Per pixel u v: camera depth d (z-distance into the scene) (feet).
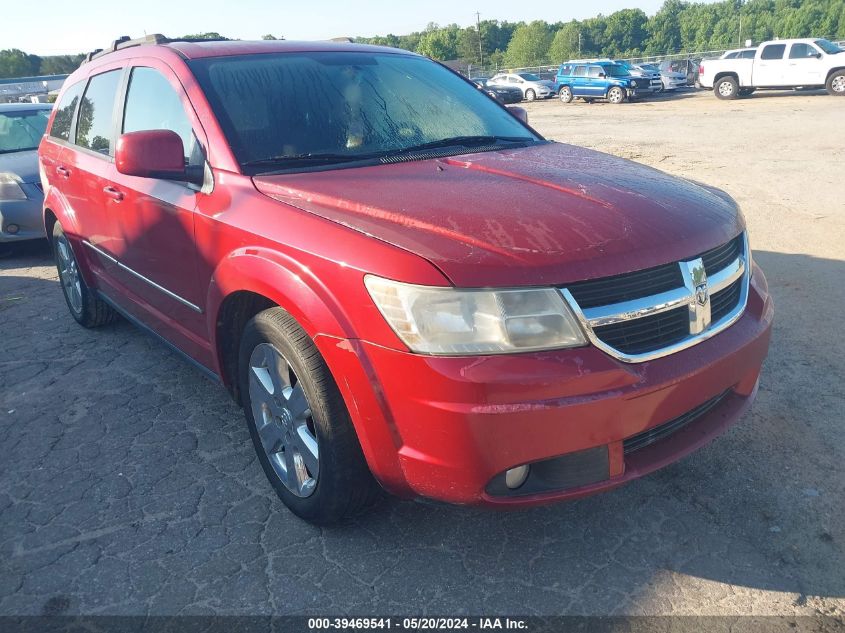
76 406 12.67
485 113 12.17
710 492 9.53
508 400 6.75
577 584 7.97
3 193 23.08
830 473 9.84
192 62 10.75
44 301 19.22
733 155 37.58
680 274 7.63
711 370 7.72
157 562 8.53
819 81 70.90
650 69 100.37
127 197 11.55
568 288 6.94
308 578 8.18
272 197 8.77
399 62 12.45
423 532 8.93
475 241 7.17
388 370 7.07
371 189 8.56
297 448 8.69
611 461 7.30
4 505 9.80
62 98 16.37
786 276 18.30
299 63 11.27
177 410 12.40
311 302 7.60
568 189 8.51
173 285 10.87
